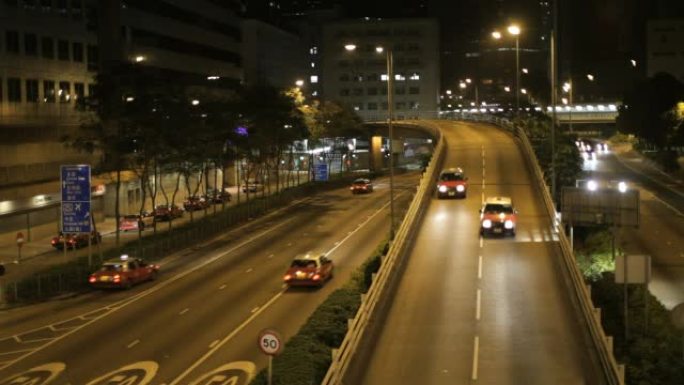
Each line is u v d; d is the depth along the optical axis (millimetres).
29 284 42625
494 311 31766
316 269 42750
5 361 29719
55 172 73250
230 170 123188
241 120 78000
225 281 46000
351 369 24922
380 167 147750
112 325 35594
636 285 32156
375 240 58938
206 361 28766
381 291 34500
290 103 88812
